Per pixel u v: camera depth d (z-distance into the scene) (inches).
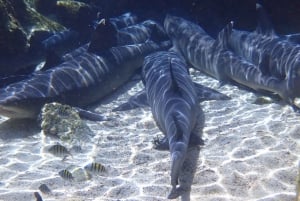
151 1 273.7
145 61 196.9
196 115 148.6
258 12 196.4
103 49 200.1
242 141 138.6
